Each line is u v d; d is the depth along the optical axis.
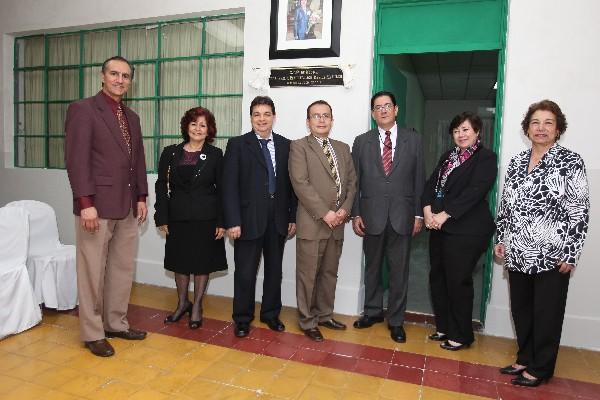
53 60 4.31
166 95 3.93
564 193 2.15
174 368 2.37
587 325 2.79
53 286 3.05
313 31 3.26
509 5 2.83
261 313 2.96
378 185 2.80
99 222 2.46
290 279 3.43
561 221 2.15
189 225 2.84
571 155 2.18
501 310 2.95
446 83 7.37
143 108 4.02
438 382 2.32
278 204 2.79
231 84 3.70
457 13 3.03
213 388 2.18
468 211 2.57
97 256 2.48
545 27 2.76
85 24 3.97
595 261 2.76
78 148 2.37
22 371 2.29
